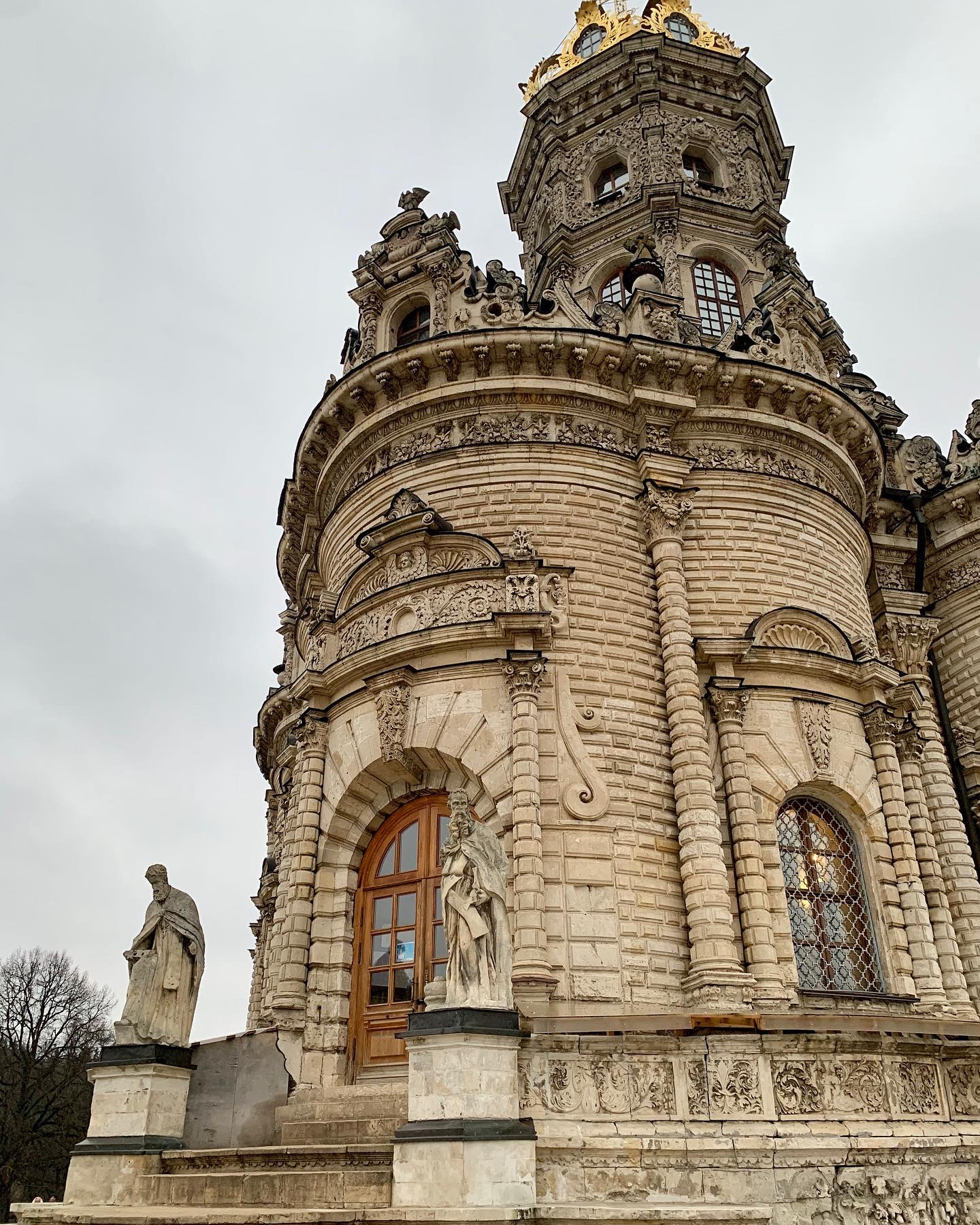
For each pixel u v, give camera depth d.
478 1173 12.58
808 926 21.62
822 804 22.95
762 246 36.47
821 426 26.73
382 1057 20.59
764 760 22.02
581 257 36.97
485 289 26.47
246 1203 14.47
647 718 21.95
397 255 27.98
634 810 20.83
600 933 19.48
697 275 36.09
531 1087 14.16
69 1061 58.62
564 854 19.97
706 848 20.36
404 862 22.19
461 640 21.67
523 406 24.80
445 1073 13.34
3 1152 54.47
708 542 24.22
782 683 22.86
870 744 23.59
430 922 21.12
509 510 23.61
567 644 22.00
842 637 24.19
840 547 26.17
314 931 21.69
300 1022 20.66
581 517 23.62
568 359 24.44
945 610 31.53
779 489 25.38
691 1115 14.61
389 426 25.84
